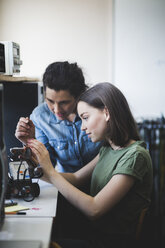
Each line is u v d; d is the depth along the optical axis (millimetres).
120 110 1744
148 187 1717
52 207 1639
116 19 4027
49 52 4062
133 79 4074
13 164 1900
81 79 2100
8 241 1176
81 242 1707
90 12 4035
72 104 2111
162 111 4059
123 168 1646
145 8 3998
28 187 1777
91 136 1807
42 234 1271
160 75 4051
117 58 4066
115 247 1704
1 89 1360
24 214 1529
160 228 2768
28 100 2404
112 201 1626
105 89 1764
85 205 1642
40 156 1786
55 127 2252
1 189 1344
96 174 1847
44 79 2088
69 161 2307
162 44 4027
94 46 4062
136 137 1798
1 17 4027
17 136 2014
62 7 4035
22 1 4016
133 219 1690
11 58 2137
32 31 4043
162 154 3125
